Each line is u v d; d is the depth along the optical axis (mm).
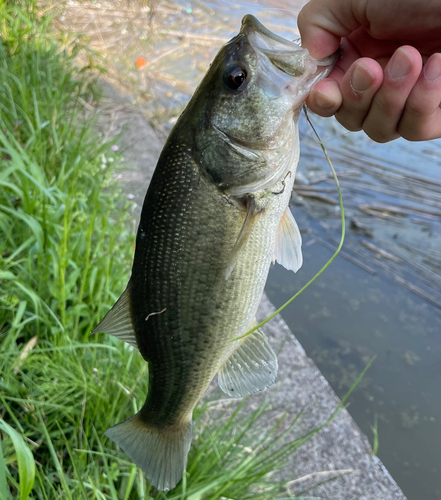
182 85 1183
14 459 302
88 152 641
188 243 270
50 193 445
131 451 293
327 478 413
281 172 273
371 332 658
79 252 445
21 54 683
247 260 276
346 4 285
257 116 262
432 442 521
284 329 561
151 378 302
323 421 460
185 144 268
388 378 593
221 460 365
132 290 288
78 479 296
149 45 1294
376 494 410
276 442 428
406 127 266
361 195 948
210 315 279
